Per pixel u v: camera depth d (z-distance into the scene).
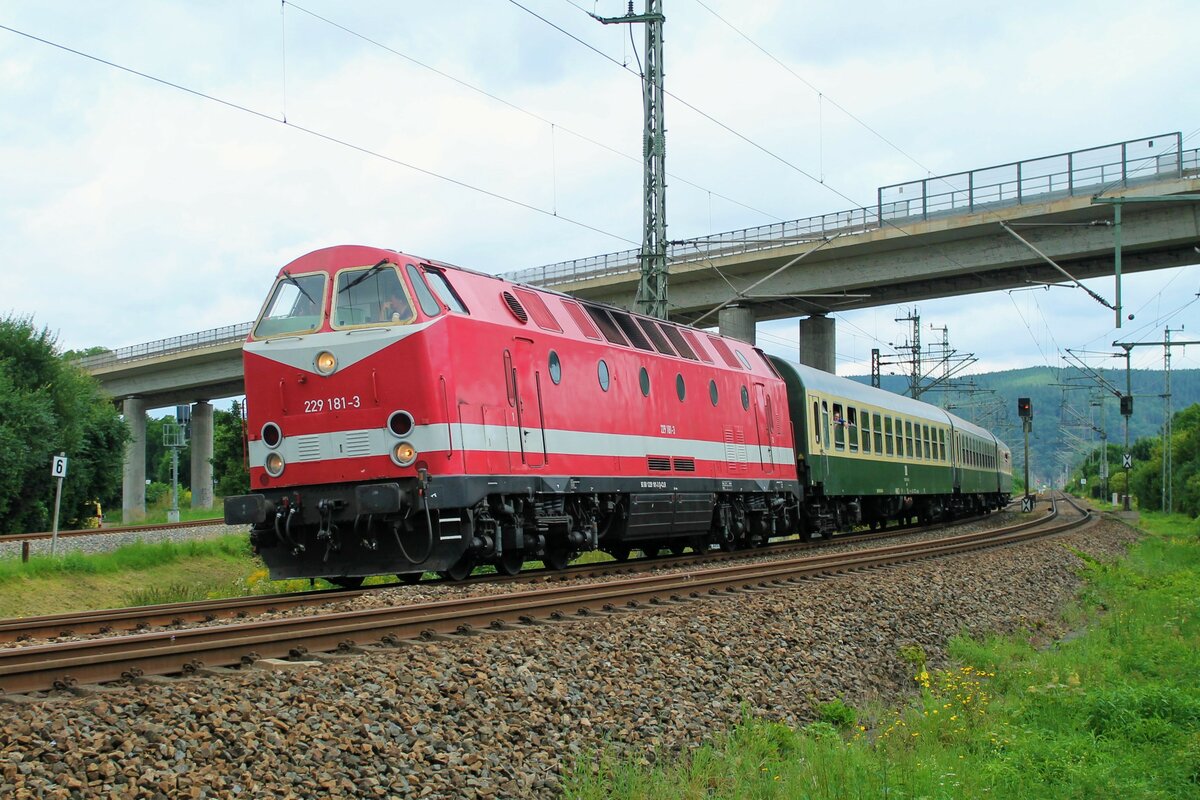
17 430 40.91
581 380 17.34
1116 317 25.03
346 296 14.53
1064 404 98.31
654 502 19.42
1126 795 8.40
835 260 39.44
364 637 9.50
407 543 14.61
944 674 12.51
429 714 7.83
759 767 8.70
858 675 12.35
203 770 6.25
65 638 11.05
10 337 44.97
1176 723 10.48
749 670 11.25
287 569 15.28
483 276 15.93
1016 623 17.30
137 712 6.80
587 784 7.49
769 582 15.97
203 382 60.81
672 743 8.91
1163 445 75.81
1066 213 34.19
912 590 16.89
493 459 14.88
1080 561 26.30
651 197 26.00
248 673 7.87
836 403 29.44
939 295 42.09
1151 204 33.06
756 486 23.80
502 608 11.07
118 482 50.56
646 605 12.77
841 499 30.81
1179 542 36.91
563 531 17.25
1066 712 10.88
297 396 14.49
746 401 23.77
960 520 46.78
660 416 19.83
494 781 7.21
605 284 41.78
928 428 39.09
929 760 8.93
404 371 13.95
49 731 6.23
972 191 35.97
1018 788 8.52
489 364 15.04
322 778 6.52
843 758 8.74
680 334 21.72
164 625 11.87
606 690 9.43
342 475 14.22
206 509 67.00
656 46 26.05
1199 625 16.06
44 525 43.31
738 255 39.78
